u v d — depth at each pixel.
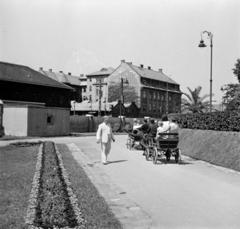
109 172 10.77
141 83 86.00
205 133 16.44
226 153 12.74
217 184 8.87
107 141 12.62
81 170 10.52
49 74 104.75
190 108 33.31
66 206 5.61
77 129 41.31
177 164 12.69
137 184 8.87
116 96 88.62
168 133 12.59
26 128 28.22
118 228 5.16
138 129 17.86
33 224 4.86
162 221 5.73
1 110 27.30
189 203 6.92
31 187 7.46
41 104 48.38
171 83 100.12
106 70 105.62
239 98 26.17
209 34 22.08
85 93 108.88
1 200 6.34
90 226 5.09
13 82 47.59
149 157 14.40
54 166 9.96
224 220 5.79
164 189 8.26
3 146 18.05
